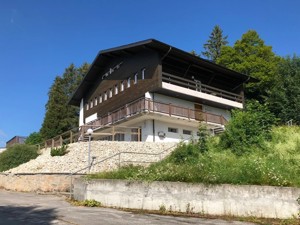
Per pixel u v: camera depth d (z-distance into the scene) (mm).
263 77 43125
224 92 38250
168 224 10852
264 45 47719
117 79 37062
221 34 62031
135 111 31078
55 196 18172
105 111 38406
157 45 30906
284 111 29891
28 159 28375
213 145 17719
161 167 14820
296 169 13625
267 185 12383
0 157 28984
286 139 17016
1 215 11844
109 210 13297
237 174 13195
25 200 16234
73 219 11164
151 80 32125
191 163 15883
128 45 33156
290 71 33781
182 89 33094
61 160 23875
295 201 11891
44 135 56219
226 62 46969
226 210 12469
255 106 19125
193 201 12961
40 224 10344
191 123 33469
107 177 15070
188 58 33219
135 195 13891
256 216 12102
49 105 60344
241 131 17188
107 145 25531
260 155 15594
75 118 60188
